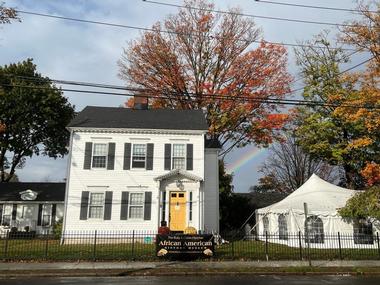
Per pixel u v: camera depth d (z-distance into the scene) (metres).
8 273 15.90
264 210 31.48
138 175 27.84
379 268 17.47
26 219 39.06
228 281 14.43
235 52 39.62
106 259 19.22
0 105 41.44
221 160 38.91
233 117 37.81
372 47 33.03
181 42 39.69
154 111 31.81
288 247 24.09
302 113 39.25
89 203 27.06
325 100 38.38
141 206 27.45
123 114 30.67
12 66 42.91
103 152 27.95
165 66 39.66
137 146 28.36
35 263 18.19
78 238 26.03
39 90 43.00
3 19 20.64
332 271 16.72
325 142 37.44
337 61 38.97
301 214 26.14
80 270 16.55
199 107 39.34
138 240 26.52
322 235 25.62
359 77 36.31
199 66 39.84
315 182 30.38
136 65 40.03
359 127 35.47
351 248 24.42
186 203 27.52
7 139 42.84
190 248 19.50
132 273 16.08
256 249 22.69
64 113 45.88
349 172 38.81
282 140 39.59
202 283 13.87
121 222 27.00
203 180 27.81
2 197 39.41
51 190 41.69
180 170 27.38
